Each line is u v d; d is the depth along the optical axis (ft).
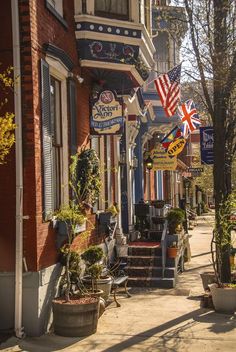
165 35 52.49
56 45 29.19
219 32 31.50
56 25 29.27
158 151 59.93
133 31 34.12
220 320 27.86
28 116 25.27
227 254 31.89
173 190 95.50
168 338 24.52
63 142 30.40
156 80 39.27
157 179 74.69
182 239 45.93
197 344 23.53
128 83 37.24
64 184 30.12
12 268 25.08
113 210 37.96
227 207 30.89
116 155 44.24
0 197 25.22
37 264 24.98
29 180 25.11
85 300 25.85
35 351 22.54
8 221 25.14
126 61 34.06
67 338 24.62
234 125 33.32
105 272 32.99
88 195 32.22
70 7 32.19
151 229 49.39
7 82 22.21
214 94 32.07
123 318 28.45
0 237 25.21
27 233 25.03
